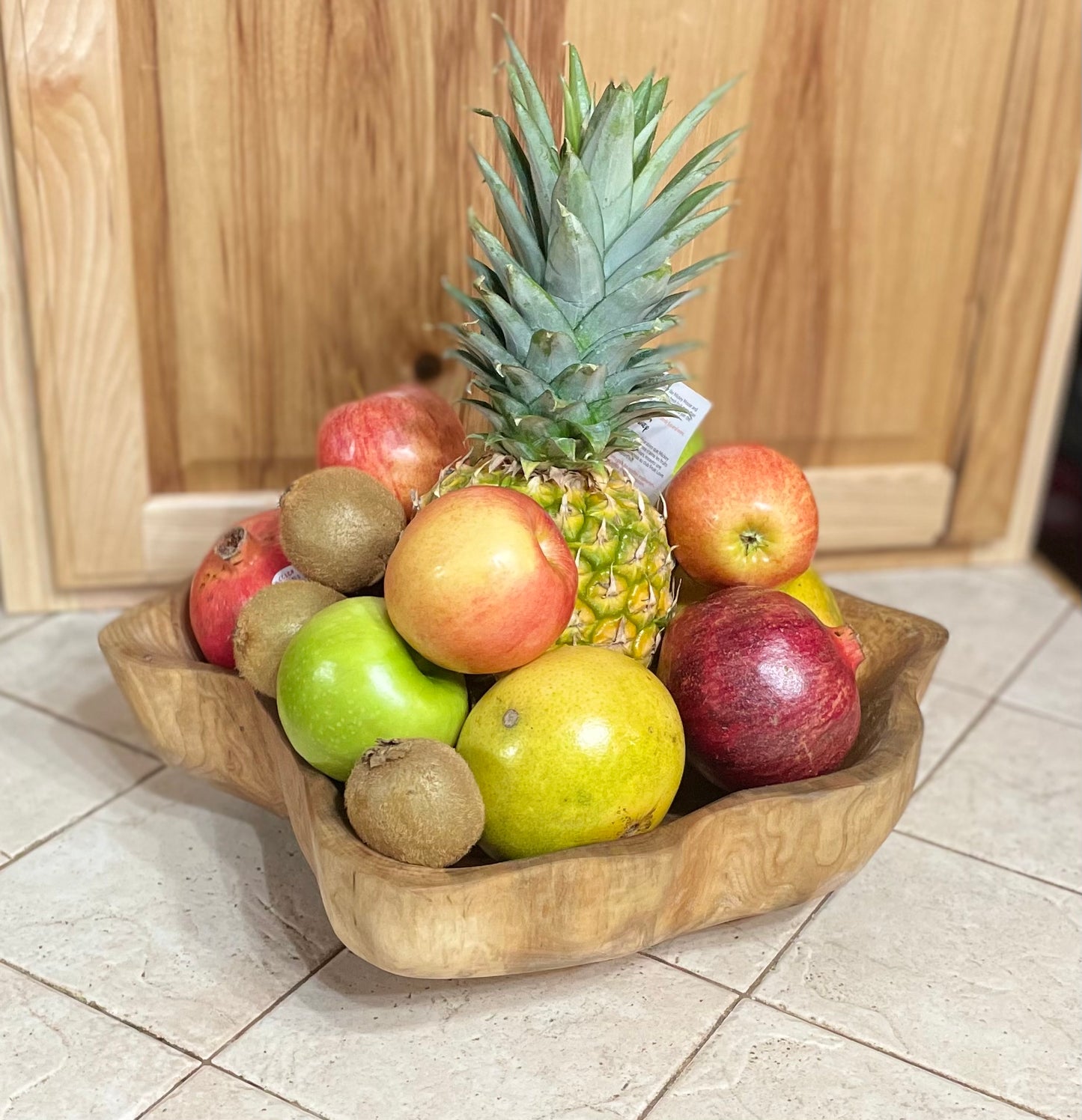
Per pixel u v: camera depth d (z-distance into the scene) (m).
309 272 1.18
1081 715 1.19
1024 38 1.22
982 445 1.43
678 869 0.69
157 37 1.06
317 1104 0.69
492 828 0.73
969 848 0.97
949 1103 0.71
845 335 1.33
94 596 1.31
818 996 0.79
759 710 0.76
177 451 1.24
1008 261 1.33
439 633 0.71
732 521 0.85
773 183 1.23
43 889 0.86
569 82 0.80
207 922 0.84
